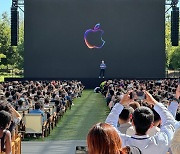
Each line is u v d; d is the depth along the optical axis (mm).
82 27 53906
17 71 95188
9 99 22109
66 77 53719
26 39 53625
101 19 54000
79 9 53938
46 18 53750
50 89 32781
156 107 6477
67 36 53875
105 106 36281
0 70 96062
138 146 5828
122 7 53938
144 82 40000
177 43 48844
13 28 47844
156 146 5816
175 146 5852
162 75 53750
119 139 4594
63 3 53906
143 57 53875
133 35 54031
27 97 25328
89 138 4566
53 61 53688
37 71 53625
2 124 8672
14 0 47688
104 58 53906
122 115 8727
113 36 53969
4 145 8703
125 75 53906
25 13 53594
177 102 7773
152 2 53844
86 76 53812
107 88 41344
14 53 95375
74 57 53781
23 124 20375
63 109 29750
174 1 48531
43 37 53719
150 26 53906
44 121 21438
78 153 9719
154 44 53812
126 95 6496
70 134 22641
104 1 54000
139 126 5949
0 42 93938
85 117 29766
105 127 4598
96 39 53938
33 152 17391
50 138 21141
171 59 91500
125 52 53906
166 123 6266
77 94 43219
